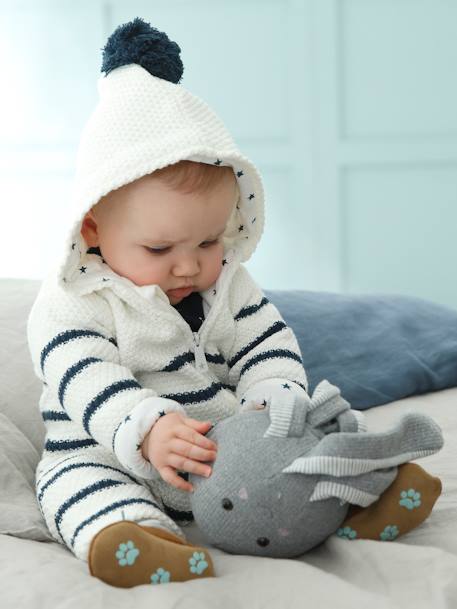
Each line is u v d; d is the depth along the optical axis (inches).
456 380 64.1
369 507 36.3
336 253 130.7
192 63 129.2
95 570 32.3
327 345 62.6
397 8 126.1
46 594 30.5
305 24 127.2
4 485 41.3
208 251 42.1
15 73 130.6
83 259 42.4
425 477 36.4
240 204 44.9
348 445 34.6
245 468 34.8
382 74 127.6
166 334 42.0
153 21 129.0
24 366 52.1
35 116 131.1
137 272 41.0
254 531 34.7
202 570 33.0
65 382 39.4
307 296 68.1
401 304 69.2
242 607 30.6
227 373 46.2
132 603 30.5
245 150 130.3
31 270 133.6
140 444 36.9
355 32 127.1
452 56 126.0
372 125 128.6
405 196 129.3
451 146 127.4
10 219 133.1
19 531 37.9
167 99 41.2
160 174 39.4
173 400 41.0
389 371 61.6
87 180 39.7
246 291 46.7
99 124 41.0
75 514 36.2
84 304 41.1
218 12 128.0
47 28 129.6
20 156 131.5
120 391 38.4
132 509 35.4
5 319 55.1
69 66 130.0
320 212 130.3
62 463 39.5
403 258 130.5
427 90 127.1
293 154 129.7
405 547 33.9
